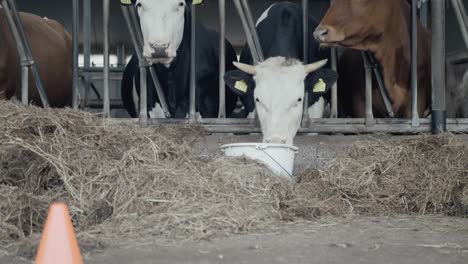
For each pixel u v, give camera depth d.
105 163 6.01
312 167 7.25
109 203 5.73
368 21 7.98
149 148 6.29
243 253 4.81
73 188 5.79
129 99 10.07
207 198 5.78
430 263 4.59
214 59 9.46
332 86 8.19
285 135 7.29
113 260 4.62
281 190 6.27
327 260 4.64
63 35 11.40
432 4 7.83
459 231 5.60
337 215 6.28
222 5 7.89
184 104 8.89
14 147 5.92
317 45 9.16
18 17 7.84
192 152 6.59
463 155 6.72
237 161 6.38
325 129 7.79
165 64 8.52
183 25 8.38
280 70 7.50
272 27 9.06
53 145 6.04
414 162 6.75
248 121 7.73
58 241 3.43
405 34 8.48
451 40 15.22
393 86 8.48
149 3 8.04
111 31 16.92
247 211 5.75
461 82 10.00
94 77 10.76
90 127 6.38
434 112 7.75
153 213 5.60
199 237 5.24
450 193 6.46
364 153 6.89
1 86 8.65
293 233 5.48
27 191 5.82
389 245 5.08
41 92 8.07
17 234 5.21
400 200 6.53
